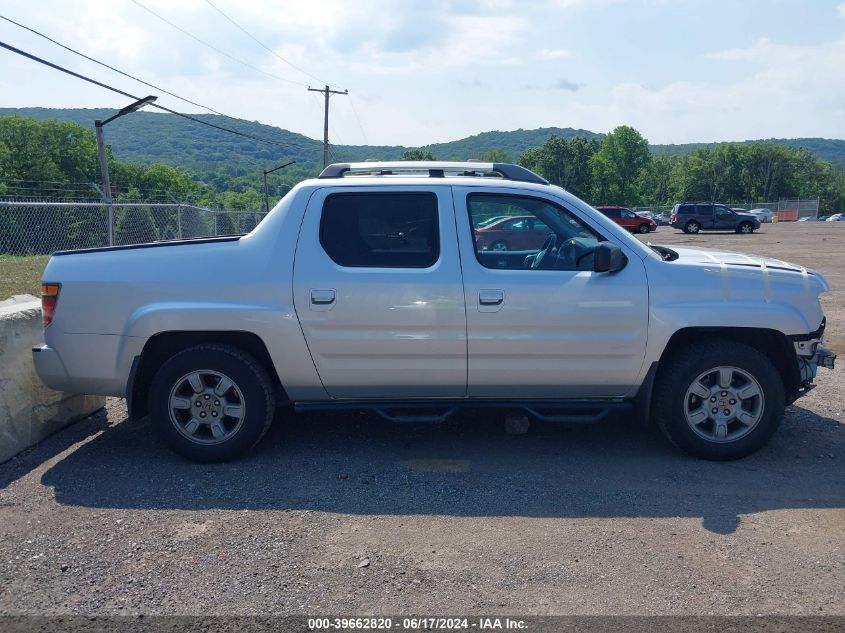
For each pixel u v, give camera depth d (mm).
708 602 3180
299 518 4004
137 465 4789
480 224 4777
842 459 4879
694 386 4738
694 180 129250
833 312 10891
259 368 4734
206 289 4617
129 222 18828
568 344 4648
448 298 4590
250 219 25594
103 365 4691
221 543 3717
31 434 5145
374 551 3633
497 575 3400
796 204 82000
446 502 4207
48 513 4074
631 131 109812
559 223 4844
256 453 5004
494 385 4762
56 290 4695
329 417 5789
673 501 4215
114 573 3432
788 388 4996
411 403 4867
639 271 4695
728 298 4684
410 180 4820
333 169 5082
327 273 4613
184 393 4750
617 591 3266
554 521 3965
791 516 4020
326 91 50031
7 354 4949
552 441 5254
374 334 4625
